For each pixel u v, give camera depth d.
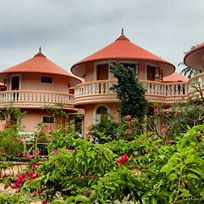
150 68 29.75
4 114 32.41
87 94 27.56
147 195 4.55
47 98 34.12
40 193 6.14
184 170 3.95
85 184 5.77
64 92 37.50
